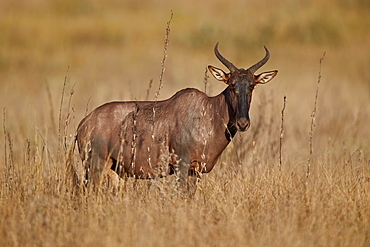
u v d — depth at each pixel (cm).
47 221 2550
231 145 3738
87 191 2997
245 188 3039
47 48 10900
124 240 2414
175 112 3139
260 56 10738
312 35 11875
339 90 7044
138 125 3158
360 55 10606
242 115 2934
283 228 2517
